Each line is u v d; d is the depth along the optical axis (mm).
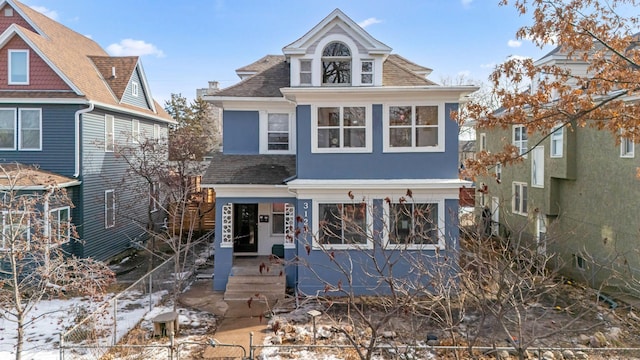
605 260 11914
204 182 14109
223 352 9391
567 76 9680
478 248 8352
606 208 14898
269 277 13773
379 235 9688
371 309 11953
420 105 13359
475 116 10398
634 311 11922
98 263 10734
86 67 20266
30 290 12852
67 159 16859
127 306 12461
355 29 14156
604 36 9211
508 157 10109
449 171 13352
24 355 9359
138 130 22547
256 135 16078
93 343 8883
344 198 13344
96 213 18156
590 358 8961
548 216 17875
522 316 10953
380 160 13461
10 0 18062
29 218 9484
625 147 14078
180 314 11906
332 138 13508
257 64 19250
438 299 6594
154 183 19641
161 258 17359
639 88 8969
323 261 13297
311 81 14359
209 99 15469
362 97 13328
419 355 8836
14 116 16703
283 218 16719
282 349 9398
